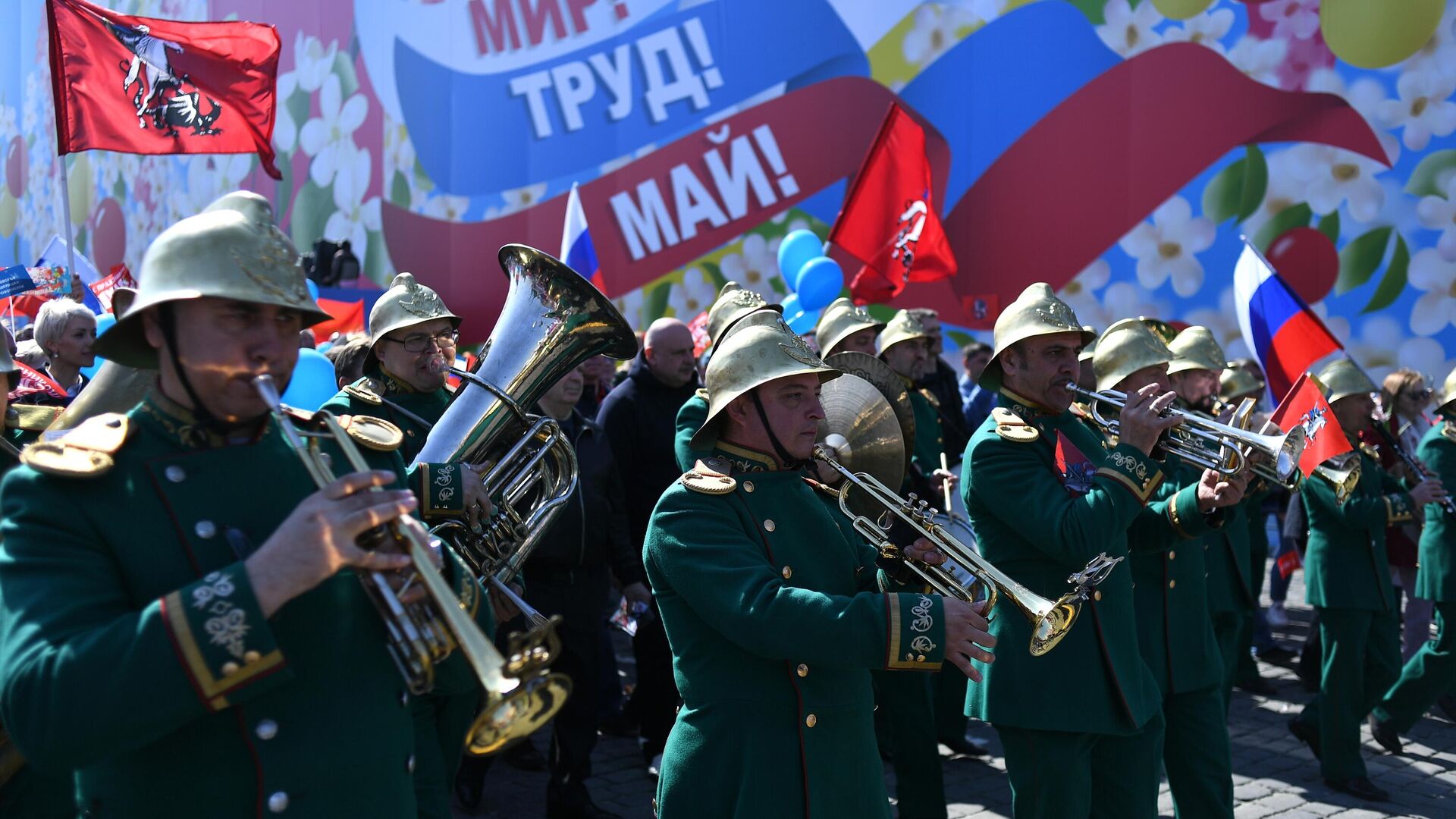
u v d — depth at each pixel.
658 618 5.56
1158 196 11.25
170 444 1.93
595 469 5.05
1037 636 2.91
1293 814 5.36
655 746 5.63
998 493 3.64
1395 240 10.50
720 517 2.83
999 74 11.84
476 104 15.02
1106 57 11.41
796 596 2.65
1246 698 7.32
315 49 16.70
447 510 3.17
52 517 1.80
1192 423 3.83
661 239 13.74
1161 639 4.28
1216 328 11.09
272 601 1.70
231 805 1.84
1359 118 10.57
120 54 7.18
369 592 1.91
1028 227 11.73
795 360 2.91
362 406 4.29
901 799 4.78
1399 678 6.19
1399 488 6.24
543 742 6.32
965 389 9.82
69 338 4.96
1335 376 5.96
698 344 8.32
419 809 3.57
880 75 12.40
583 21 14.14
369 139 16.14
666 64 13.62
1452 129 10.27
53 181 22.14
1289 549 8.40
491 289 15.05
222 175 18.39
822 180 12.77
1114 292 11.47
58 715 1.64
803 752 2.77
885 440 3.73
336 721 1.91
